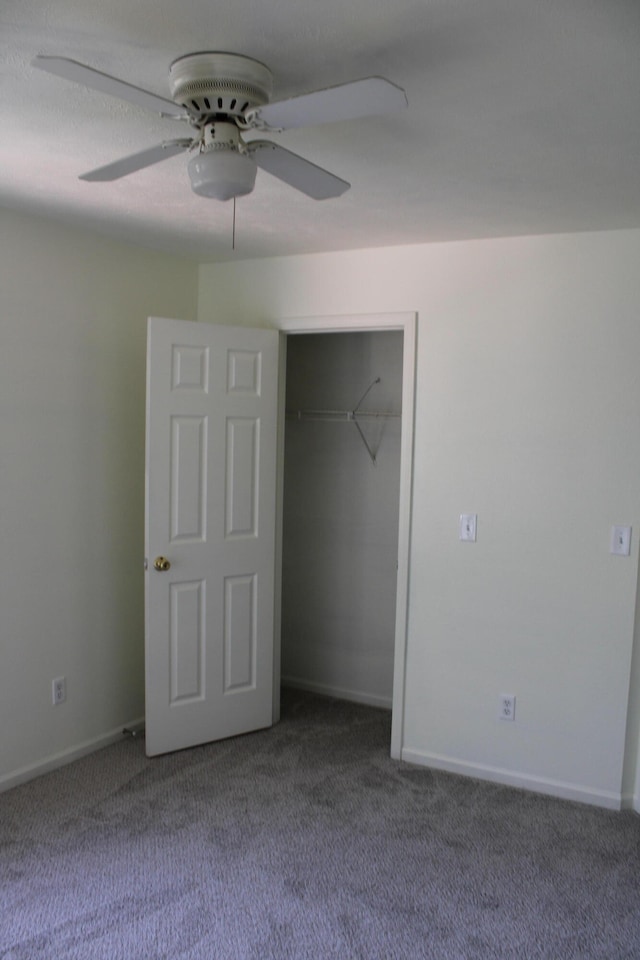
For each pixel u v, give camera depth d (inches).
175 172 93.9
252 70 62.0
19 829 109.9
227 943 87.0
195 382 133.8
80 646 133.3
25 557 121.6
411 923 91.3
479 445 127.0
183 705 137.3
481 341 125.9
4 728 120.1
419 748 135.3
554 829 113.9
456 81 65.3
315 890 97.3
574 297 119.1
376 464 164.6
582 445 120.0
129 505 142.1
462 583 129.7
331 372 168.7
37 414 122.1
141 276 140.0
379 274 133.5
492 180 93.2
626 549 118.0
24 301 118.5
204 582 137.8
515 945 87.8
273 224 117.7
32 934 87.8
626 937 89.6
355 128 76.2
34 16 56.2
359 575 167.6
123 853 104.5
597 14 53.9
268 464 144.1
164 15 55.7
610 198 99.9
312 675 175.2
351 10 54.2
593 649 121.3
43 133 81.5
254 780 127.3
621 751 120.4
